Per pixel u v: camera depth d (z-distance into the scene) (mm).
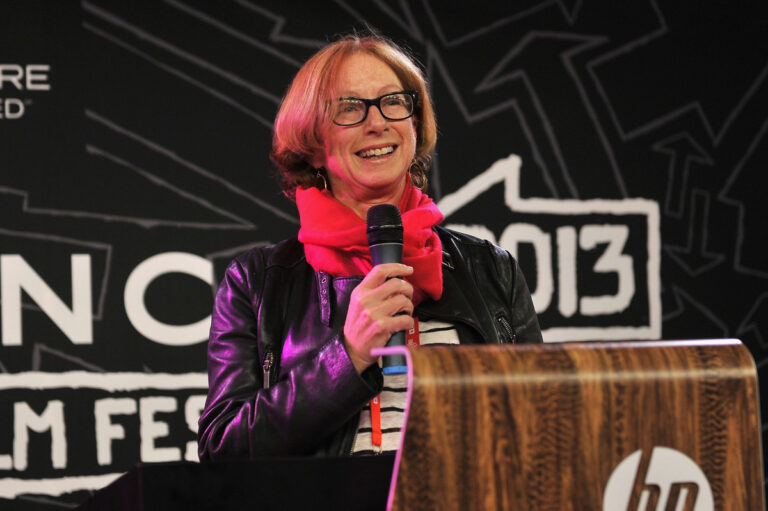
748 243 8625
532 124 8344
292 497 2383
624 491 2299
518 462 2238
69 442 7199
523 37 8398
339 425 3299
